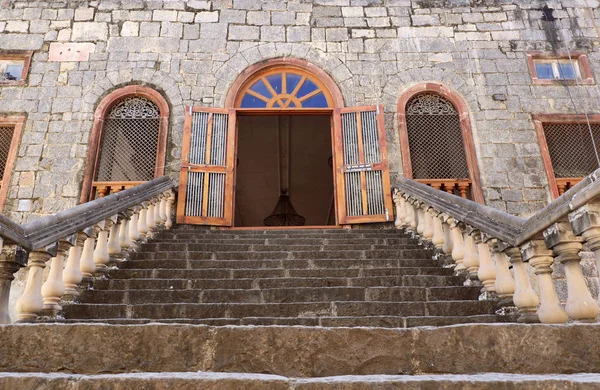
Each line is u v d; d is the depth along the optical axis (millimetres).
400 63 9398
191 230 7309
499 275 4117
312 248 6105
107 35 9344
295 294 4207
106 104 8875
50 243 3850
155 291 4238
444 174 8836
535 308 3684
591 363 2221
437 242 5734
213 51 9375
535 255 3498
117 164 8750
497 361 2242
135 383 1870
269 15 9695
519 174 8539
